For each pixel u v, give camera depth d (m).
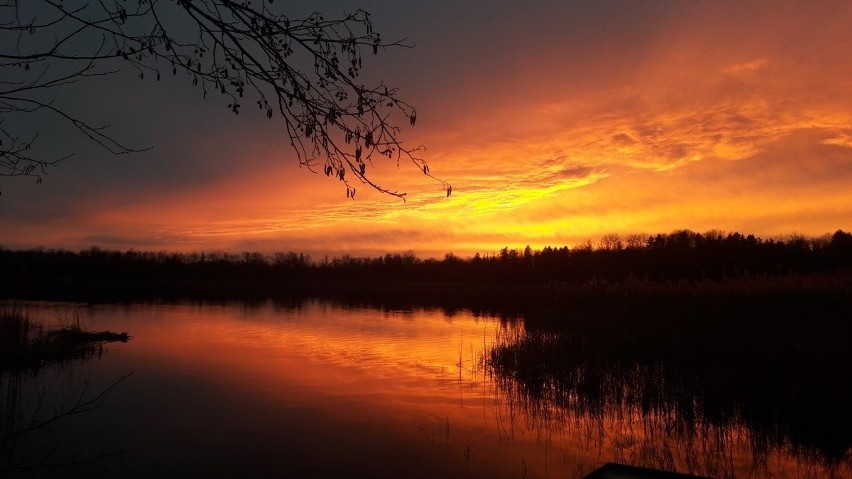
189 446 10.11
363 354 20.77
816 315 16.89
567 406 12.82
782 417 10.76
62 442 10.17
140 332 27.41
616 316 19.89
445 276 92.94
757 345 14.62
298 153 3.32
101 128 3.37
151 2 3.08
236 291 77.88
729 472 8.58
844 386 11.26
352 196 3.33
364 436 10.77
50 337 22.12
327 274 99.06
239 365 18.34
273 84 3.21
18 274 66.06
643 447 9.89
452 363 18.67
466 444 10.27
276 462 9.41
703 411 11.64
